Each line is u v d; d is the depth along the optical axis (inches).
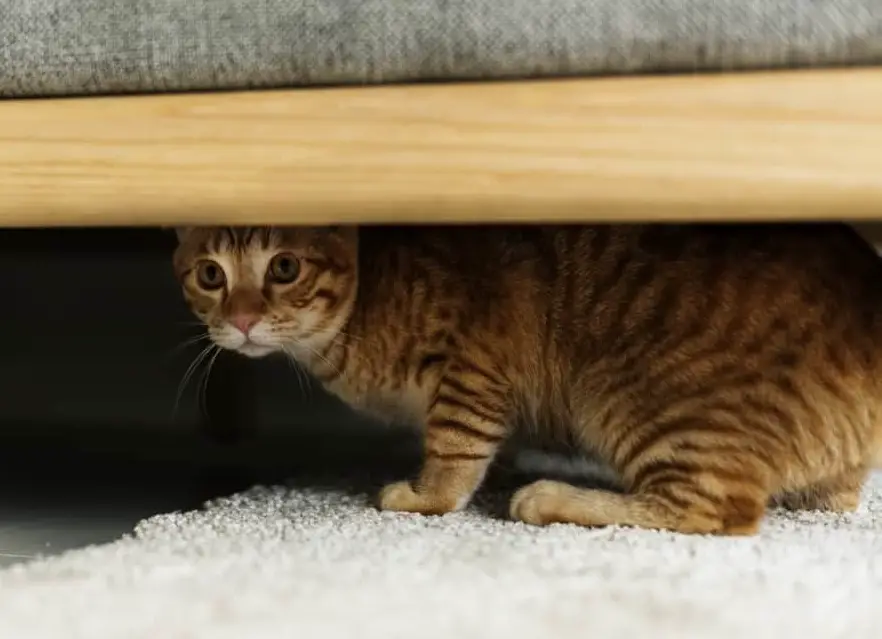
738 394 45.4
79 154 39.9
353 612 32.4
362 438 77.4
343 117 37.6
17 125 40.1
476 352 51.4
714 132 35.4
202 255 54.4
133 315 81.4
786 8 34.1
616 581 35.7
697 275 47.0
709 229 47.9
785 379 45.1
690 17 34.6
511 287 51.1
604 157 36.2
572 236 50.6
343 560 38.3
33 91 40.3
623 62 35.5
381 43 36.7
